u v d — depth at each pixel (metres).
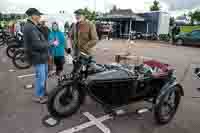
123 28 23.52
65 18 16.27
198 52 12.28
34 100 3.96
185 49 13.88
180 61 8.98
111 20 23.72
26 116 3.38
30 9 3.56
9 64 7.09
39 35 3.67
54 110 3.17
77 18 4.96
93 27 4.90
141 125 3.28
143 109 3.61
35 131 2.97
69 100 3.23
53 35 5.25
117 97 3.27
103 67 3.46
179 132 3.12
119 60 5.25
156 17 22.23
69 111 3.32
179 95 3.56
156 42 18.69
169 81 3.48
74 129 3.07
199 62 8.77
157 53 11.28
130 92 3.31
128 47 13.59
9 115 3.40
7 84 4.96
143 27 23.25
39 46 3.66
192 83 5.62
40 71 3.85
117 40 19.61
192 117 3.61
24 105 3.79
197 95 4.67
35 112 3.53
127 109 3.79
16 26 10.19
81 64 3.20
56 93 3.12
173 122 3.42
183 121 3.46
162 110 3.31
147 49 13.07
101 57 9.13
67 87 3.18
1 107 3.68
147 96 3.56
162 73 3.48
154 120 3.44
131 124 3.29
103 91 3.16
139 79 3.30
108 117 3.46
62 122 3.24
